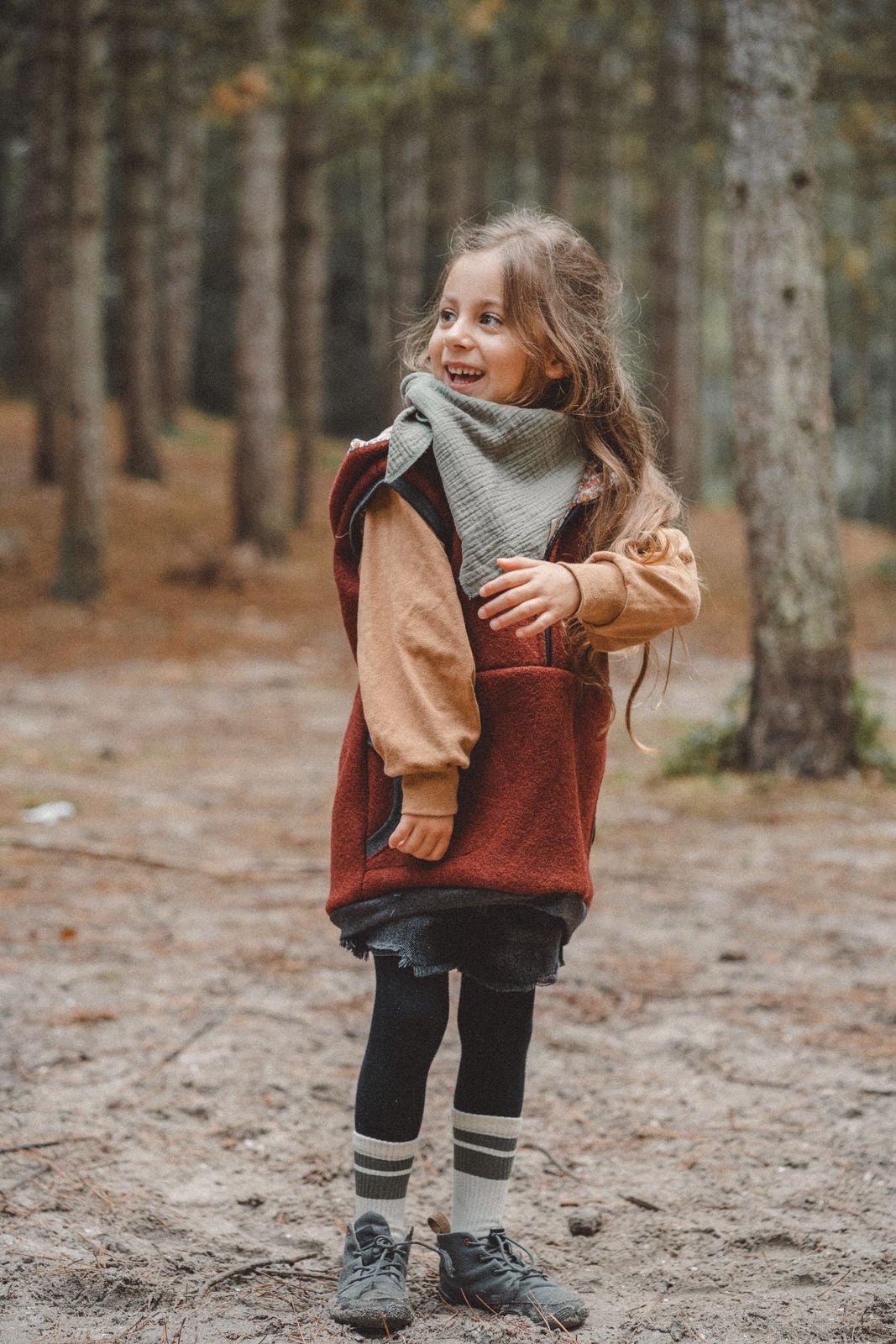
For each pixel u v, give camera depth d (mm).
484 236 2186
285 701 9617
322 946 4141
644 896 4832
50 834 5531
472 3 14141
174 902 4617
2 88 14125
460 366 2150
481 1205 2207
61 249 16719
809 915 4598
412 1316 2102
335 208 34375
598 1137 2844
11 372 29344
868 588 18125
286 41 13680
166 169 25391
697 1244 2396
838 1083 3115
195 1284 2205
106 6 12289
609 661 2156
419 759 1938
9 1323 2039
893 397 28984
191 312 28766
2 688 9672
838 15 10812
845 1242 2383
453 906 2016
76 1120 2844
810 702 6758
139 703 9344
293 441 27844
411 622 1994
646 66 18062
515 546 1991
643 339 2359
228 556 14938
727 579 18328
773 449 6652
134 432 20312
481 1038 2199
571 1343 2029
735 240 6578
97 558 13398
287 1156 2730
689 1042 3371
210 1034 3373
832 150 18203
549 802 2047
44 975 3797
